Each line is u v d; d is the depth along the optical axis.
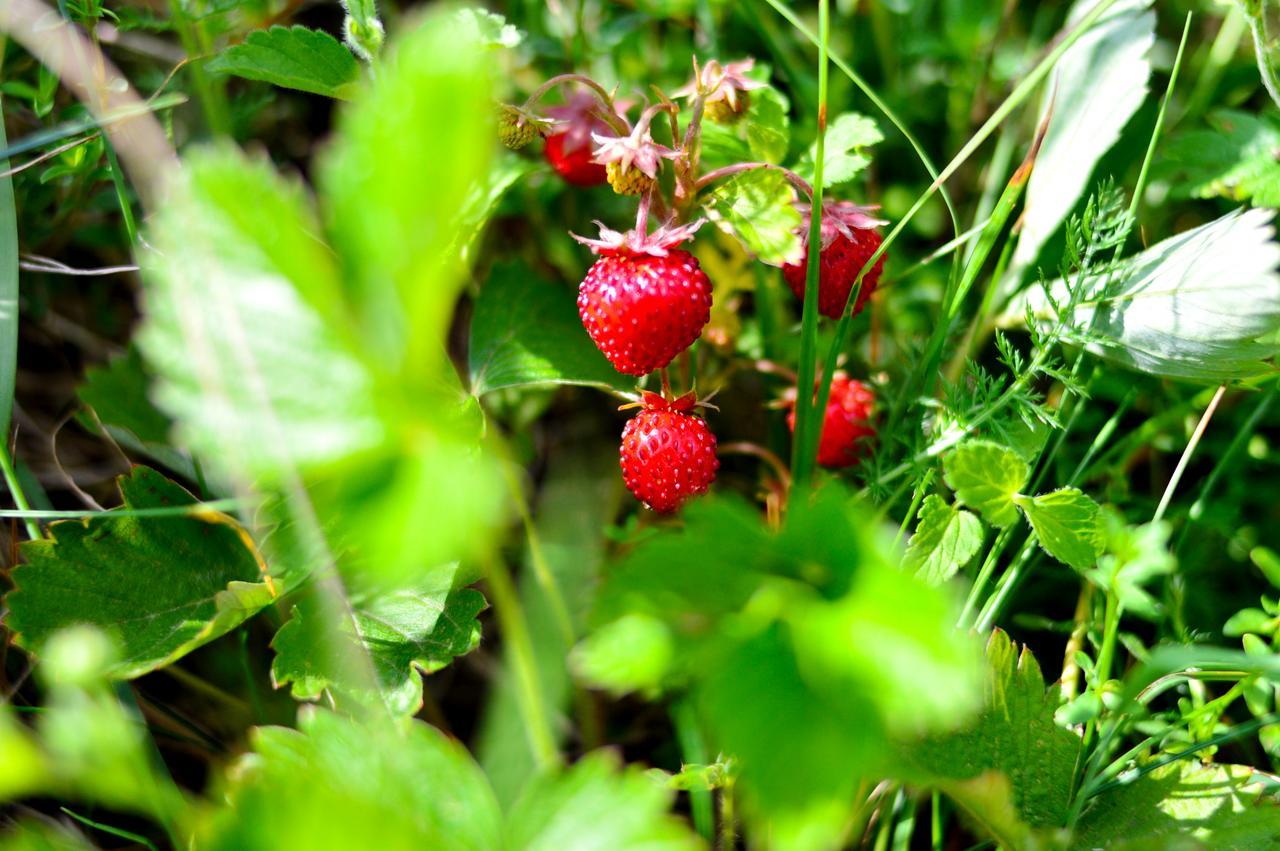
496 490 0.09
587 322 0.17
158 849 0.16
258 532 0.17
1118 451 0.19
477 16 0.18
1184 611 0.18
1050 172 0.19
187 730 0.17
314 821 0.11
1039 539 0.15
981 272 0.21
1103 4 0.17
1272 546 0.18
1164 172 0.20
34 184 0.19
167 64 0.21
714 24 0.22
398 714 0.16
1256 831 0.15
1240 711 0.17
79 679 0.11
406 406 0.09
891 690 0.11
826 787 0.11
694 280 0.16
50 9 0.18
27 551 0.16
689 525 0.12
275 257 0.08
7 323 0.17
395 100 0.07
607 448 0.20
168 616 0.16
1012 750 0.15
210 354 0.10
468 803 0.12
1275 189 0.19
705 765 0.15
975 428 0.17
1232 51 0.21
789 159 0.21
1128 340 0.17
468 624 0.16
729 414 0.21
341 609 0.16
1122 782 0.15
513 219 0.22
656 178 0.17
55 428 0.19
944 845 0.17
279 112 0.22
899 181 0.23
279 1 0.21
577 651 0.12
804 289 0.18
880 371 0.20
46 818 0.16
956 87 0.23
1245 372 0.17
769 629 0.11
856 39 0.24
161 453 0.18
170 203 0.11
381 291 0.08
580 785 0.12
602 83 0.22
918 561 0.16
